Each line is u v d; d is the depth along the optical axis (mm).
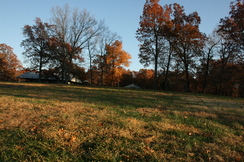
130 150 3750
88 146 3926
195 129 5250
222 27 27469
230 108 9383
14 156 3459
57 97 10367
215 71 34750
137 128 5004
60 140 4074
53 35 30547
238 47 27953
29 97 9883
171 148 3967
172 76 31219
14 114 6008
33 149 3715
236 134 5090
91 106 7836
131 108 7840
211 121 6246
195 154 3738
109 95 12641
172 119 6246
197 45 28281
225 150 3926
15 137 4207
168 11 27422
